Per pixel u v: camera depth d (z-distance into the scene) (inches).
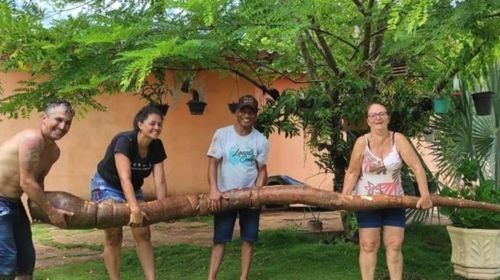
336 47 267.0
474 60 199.2
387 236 169.2
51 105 149.3
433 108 234.7
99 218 156.6
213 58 189.3
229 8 160.1
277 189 176.6
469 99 243.1
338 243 255.4
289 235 274.8
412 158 165.9
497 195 202.1
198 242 279.6
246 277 187.2
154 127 163.0
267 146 189.0
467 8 147.4
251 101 184.4
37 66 175.0
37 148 144.3
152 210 163.6
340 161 248.2
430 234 280.1
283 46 181.3
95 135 391.5
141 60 136.0
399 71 242.8
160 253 244.1
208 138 414.6
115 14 178.4
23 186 143.7
